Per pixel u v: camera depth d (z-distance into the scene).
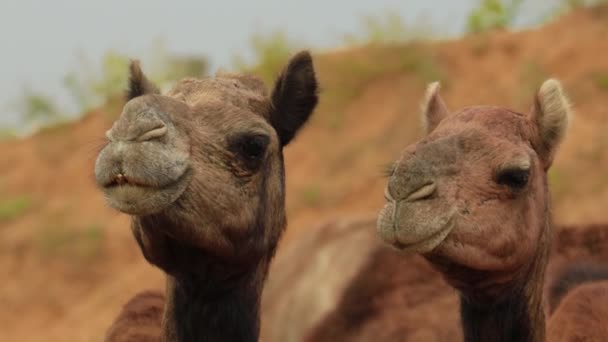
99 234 34.59
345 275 21.61
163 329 13.91
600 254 19.64
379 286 21.23
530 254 13.70
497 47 34.41
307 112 14.53
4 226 35.94
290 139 14.41
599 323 15.88
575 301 16.27
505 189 13.26
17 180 38.06
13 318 33.25
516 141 13.65
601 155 28.84
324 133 34.22
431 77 33.97
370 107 34.47
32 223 35.72
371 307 21.06
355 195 31.92
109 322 30.73
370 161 32.66
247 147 13.09
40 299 33.53
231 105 13.27
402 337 20.33
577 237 19.89
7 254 34.97
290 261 23.30
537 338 14.25
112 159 11.51
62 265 34.16
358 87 35.19
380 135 33.38
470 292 13.87
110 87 39.53
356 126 34.12
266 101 14.15
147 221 12.45
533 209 13.67
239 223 13.03
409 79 34.69
